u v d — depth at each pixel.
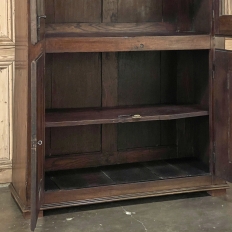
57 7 3.57
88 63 3.71
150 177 3.44
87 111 3.54
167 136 3.98
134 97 3.87
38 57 2.78
